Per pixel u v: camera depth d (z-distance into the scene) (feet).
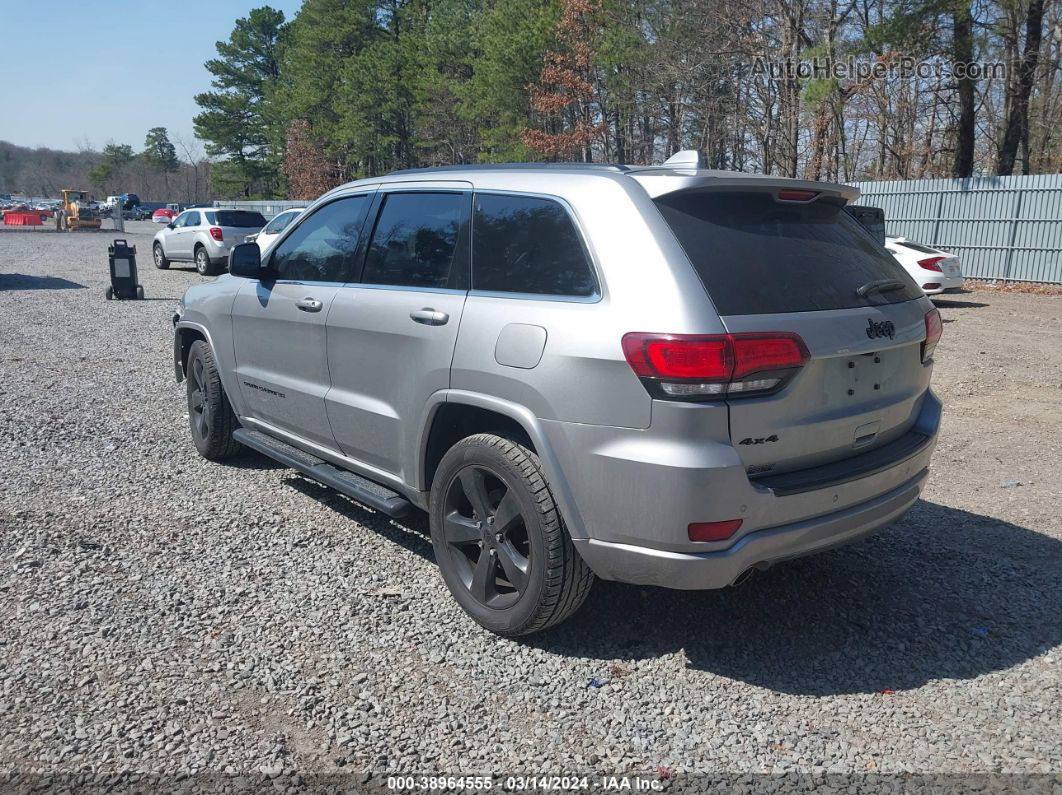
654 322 9.95
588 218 11.03
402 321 12.90
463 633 12.11
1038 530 16.24
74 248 108.68
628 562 10.44
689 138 110.42
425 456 12.84
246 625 12.14
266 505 16.90
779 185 11.10
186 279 66.90
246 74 231.71
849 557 14.90
